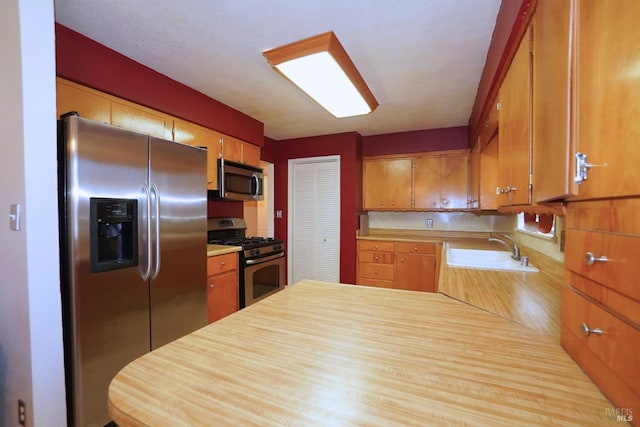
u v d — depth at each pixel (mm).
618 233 550
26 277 1280
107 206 1542
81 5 1521
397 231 4363
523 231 2568
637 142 480
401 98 2781
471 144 3361
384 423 516
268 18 1627
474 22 1646
